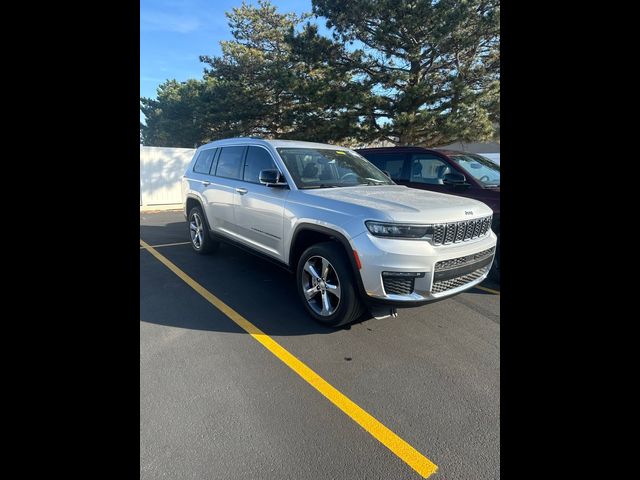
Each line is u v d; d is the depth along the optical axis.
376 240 2.92
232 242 4.97
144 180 13.63
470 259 3.25
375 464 1.92
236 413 2.27
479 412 2.31
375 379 2.65
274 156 4.14
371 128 13.88
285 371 2.73
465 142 14.11
